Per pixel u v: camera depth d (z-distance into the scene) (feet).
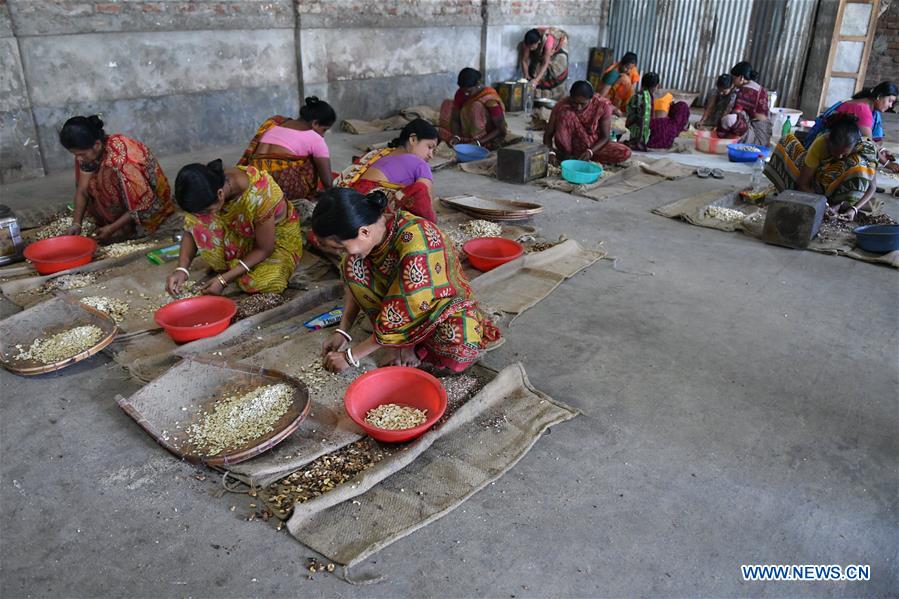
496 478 7.15
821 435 8.11
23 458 7.35
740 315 11.23
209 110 23.38
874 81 36.27
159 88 21.80
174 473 7.16
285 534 6.41
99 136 12.78
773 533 6.59
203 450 7.29
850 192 15.44
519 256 12.53
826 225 15.46
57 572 5.95
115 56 20.44
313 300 10.98
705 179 20.34
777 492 7.13
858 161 15.24
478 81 22.89
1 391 8.54
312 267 12.15
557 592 5.86
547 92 35.06
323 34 25.77
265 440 7.15
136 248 13.05
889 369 9.61
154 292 11.13
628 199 18.19
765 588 5.97
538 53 34.17
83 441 7.65
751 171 21.35
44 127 19.43
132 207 13.25
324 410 8.11
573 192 18.54
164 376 8.14
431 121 27.76
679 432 8.09
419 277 7.68
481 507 6.81
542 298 11.60
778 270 13.21
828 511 6.89
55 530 6.41
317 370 8.93
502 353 9.82
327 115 14.08
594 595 5.85
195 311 10.16
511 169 19.29
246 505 6.75
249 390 8.18
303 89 25.72
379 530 6.41
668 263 13.51
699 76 36.73
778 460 7.64
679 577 6.06
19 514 6.58
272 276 11.09
